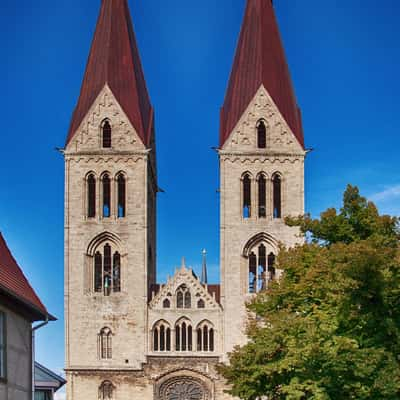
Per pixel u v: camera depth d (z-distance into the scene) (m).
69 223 110.94
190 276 109.38
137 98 113.69
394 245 59.31
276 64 115.00
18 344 51.53
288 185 111.44
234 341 107.81
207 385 106.69
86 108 113.06
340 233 61.91
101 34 116.38
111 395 107.19
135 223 110.75
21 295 51.09
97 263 111.12
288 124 112.56
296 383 56.56
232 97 113.94
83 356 107.88
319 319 57.88
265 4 117.06
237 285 109.19
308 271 60.56
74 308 109.00
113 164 111.75
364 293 53.88
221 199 111.00
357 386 54.59
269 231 110.38
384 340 55.16
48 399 90.69
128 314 108.69
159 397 106.69
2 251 55.31
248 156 111.69
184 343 108.12
